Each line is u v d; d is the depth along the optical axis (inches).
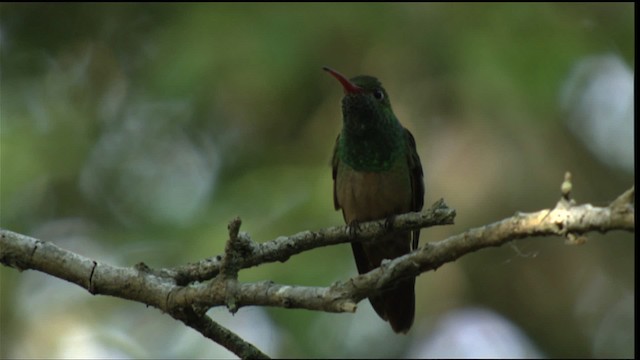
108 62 628.7
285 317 458.9
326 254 434.9
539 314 566.6
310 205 462.3
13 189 530.3
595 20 532.7
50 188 548.1
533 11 513.3
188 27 531.2
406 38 534.0
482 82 499.8
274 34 522.0
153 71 550.0
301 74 523.5
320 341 456.8
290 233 453.7
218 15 527.2
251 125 563.2
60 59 637.3
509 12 513.3
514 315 564.1
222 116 564.1
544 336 568.1
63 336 530.9
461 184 530.9
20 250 234.2
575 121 534.0
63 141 566.6
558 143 538.0
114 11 641.6
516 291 565.0
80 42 641.0
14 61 628.1
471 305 555.5
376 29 534.6
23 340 528.1
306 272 427.8
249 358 225.8
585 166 546.9
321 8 532.7
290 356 452.4
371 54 538.0
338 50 538.9
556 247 575.5
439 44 526.6
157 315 536.7
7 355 522.0
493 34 509.7
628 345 570.6
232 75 516.7
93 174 562.3
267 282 210.5
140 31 633.0
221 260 227.0
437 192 532.7
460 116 533.0
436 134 540.4
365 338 496.1
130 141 577.3
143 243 510.6
